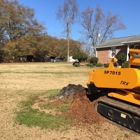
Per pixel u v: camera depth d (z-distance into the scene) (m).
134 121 3.42
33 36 47.31
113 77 3.74
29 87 8.16
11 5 43.31
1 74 13.39
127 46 21.67
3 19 42.09
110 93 4.08
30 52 45.78
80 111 4.53
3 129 3.80
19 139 3.41
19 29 45.09
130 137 3.49
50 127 3.90
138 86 3.33
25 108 5.04
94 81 4.21
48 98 5.90
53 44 57.38
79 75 13.06
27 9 45.81
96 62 23.58
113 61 3.99
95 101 4.66
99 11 46.47
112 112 3.89
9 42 42.97
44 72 15.34
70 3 46.66
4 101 5.74
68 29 48.78
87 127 3.91
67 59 51.41
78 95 5.25
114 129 3.82
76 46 57.34
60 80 10.50
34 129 3.81
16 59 45.84
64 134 3.62
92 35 48.06
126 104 3.74
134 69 3.38
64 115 4.48
